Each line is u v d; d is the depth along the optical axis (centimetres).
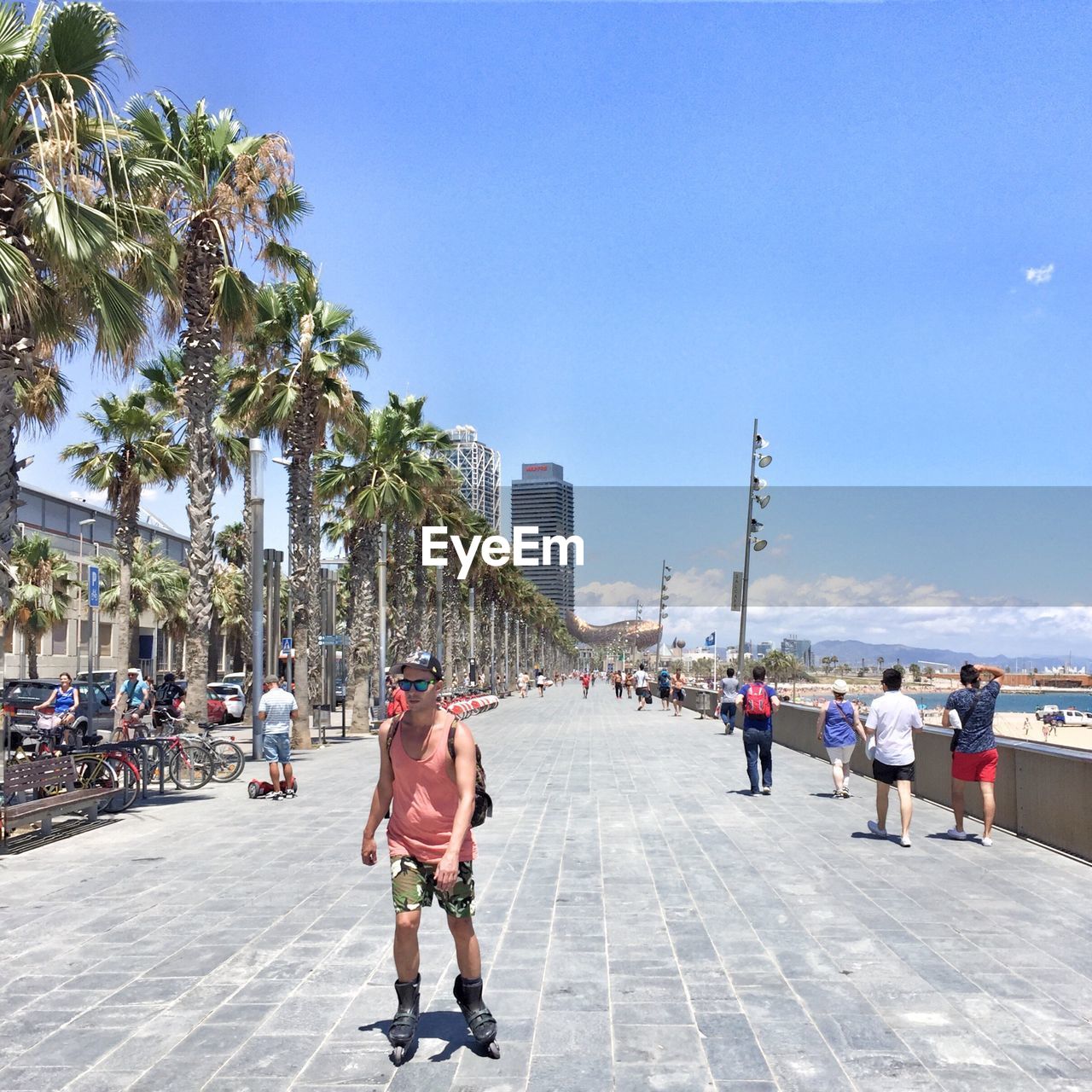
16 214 984
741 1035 456
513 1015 488
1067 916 675
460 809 428
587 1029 468
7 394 1003
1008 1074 407
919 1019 475
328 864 906
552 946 614
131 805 1323
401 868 439
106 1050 447
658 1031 464
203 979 554
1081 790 886
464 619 6694
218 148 1842
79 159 1005
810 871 841
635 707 4866
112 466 3031
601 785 1519
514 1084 404
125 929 668
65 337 1064
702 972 556
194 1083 409
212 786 1561
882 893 751
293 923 683
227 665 6094
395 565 3991
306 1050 445
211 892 785
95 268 963
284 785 1428
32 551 4078
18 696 2377
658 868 861
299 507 2356
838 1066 418
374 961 588
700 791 1438
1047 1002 498
